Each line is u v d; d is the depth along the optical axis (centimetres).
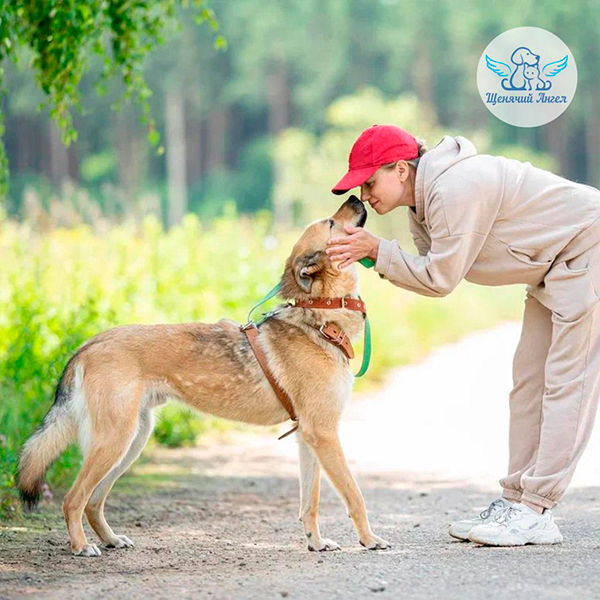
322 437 878
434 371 2670
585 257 830
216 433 1722
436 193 822
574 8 8762
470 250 830
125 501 1150
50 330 1465
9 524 988
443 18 9512
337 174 5547
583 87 9156
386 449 1559
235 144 10894
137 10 1312
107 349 880
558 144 9381
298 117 10356
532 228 830
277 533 973
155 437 1587
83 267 1830
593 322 830
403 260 842
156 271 1861
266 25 9612
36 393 1324
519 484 887
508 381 2411
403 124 5606
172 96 9381
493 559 789
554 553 809
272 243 2103
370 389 2348
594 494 1137
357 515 872
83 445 869
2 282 1717
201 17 1303
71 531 858
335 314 893
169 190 8931
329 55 9675
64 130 1284
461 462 1434
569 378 837
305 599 679
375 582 722
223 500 1173
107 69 1301
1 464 1057
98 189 9012
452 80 10038
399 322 2992
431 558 805
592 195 834
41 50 1237
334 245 859
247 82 9706
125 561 832
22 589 728
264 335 912
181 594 702
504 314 4747
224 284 1850
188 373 899
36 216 2070
